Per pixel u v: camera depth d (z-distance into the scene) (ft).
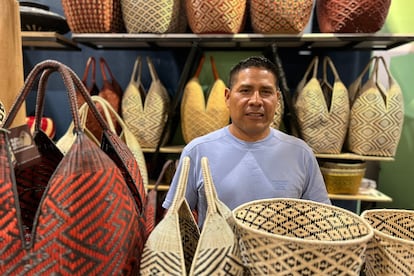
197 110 5.40
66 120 6.55
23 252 1.24
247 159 3.63
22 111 2.28
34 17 5.01
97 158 1.35
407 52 6.02
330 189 5.45
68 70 1.46
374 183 5.98
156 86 5.62
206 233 1.42
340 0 4.68
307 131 5.28
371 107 5.11
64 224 1.23
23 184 1.80
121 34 4.94
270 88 3.41
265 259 1.39
